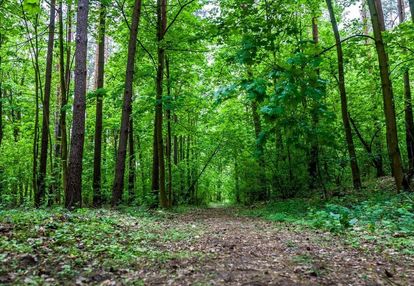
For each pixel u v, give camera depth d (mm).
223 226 11477
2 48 19219
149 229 9602
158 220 12852
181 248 7074
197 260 5844
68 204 11914
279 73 9242
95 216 10039
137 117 22172
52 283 4348
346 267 5414
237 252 6613
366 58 17969
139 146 29062
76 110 12055
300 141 16406
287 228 10406
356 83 21359
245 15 11906
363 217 10086
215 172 36281
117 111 27562
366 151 21266
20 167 27406
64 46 20828
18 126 28234
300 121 12922
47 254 5516
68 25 18938
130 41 15656
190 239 8289
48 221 7816
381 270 5230
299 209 15219
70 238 6543
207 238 8484
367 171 24844
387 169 23875
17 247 5539
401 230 8031
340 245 7203
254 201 24234
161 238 8266
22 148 27422
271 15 11914
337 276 4918
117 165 15852
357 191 15695
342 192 16281
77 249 5973
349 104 21000
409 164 17531
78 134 12062
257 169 21812
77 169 11992
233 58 10867
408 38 15188
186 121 26656
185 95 20281
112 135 32312
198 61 21578
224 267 5363
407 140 18391
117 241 7168
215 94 9305
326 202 14992
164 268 5285
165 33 17562
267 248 7031
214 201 48344
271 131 13117
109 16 17969
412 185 13188
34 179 17844
